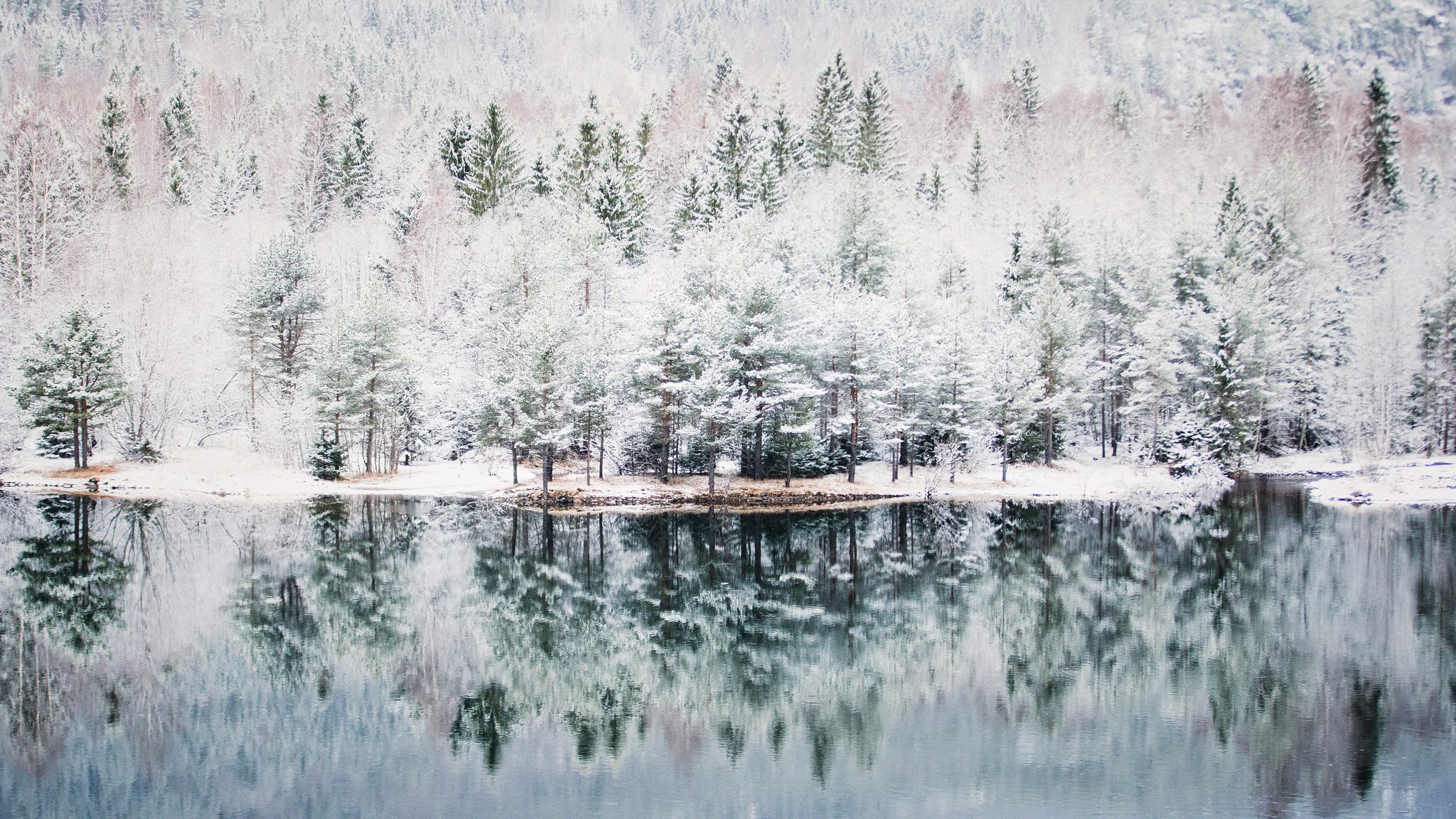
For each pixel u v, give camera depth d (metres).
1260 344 53.72
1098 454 57.16
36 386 45.53
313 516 36.88
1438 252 60.00
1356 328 55.81
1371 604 23.41
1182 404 54.66
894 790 12.96
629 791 12.80
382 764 13.65
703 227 67.75
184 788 12.72
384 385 47.47
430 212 68.50
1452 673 17.88
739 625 21.83
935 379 47.72
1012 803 12.35
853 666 18.80
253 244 70.81
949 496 45.47
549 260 54.03
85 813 11.89
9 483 43.41
